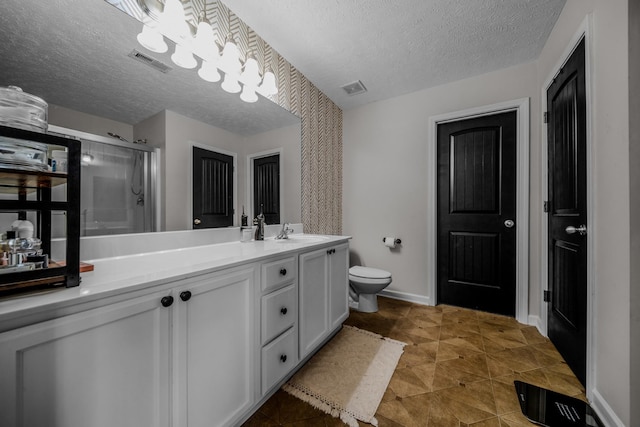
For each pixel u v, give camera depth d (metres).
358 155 2.88
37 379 0.55
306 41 1.81
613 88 1.04
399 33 1.73
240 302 1.03
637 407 0.93
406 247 2.61
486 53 1.95
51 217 0.84
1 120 0.73
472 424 1.08
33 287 0.62
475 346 1.71
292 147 2.14
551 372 1.42
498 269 2.23
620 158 1.00
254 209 1.79
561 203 1.59
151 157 1.22
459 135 2.39
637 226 0.94
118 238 1.09
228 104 1.59
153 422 0.75
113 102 1.09
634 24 0.94
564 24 1.50
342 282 1.87
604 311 1.10
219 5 1.48
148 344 0.74
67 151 0.67
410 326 2.01
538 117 1.99
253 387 1.08
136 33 1.15
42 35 0.91
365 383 1.33
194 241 1.41
